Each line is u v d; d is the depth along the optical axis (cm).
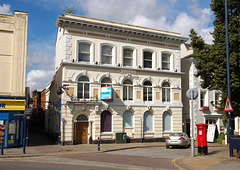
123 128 2345
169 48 2678
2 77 1864
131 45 2469
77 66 2192
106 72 2312
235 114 1742
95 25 2264
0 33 1891
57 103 2338
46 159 1312
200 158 1279
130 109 2381
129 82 2447
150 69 2533
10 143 1822
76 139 2159
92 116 2214
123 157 1404
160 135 2498
